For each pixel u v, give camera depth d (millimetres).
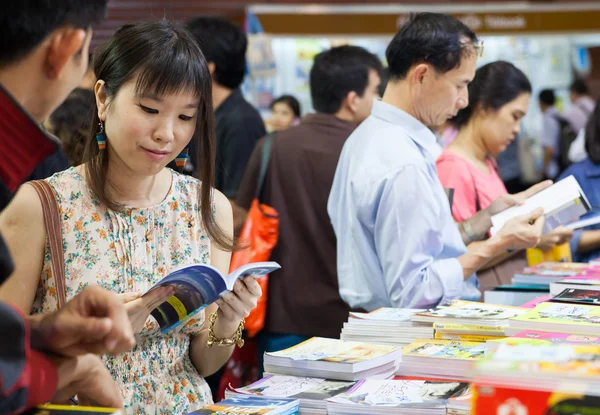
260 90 6402
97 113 1790
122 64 1683
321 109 3156
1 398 959
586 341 1674
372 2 7535
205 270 1487
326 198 2936
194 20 3600
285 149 3016
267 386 1689
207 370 1910
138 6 7012
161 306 1590
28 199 1690
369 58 3193
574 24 6547
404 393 1592
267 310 2977
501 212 2754
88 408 1090
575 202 2723
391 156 2367
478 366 1148
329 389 1650
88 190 1771
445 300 2330
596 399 1077
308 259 2941
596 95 7098
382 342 2068
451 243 2471
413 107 2486
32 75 1093
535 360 1176
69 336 1082
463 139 3162
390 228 2324
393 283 2334
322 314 2906
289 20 6320
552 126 6648
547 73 6840
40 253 1694
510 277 3180
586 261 3604
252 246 2947
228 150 3525
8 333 969
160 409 1786
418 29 2436
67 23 1082
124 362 1754
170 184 1899
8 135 1028
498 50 6785
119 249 1775
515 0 7199
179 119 1731
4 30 1033
